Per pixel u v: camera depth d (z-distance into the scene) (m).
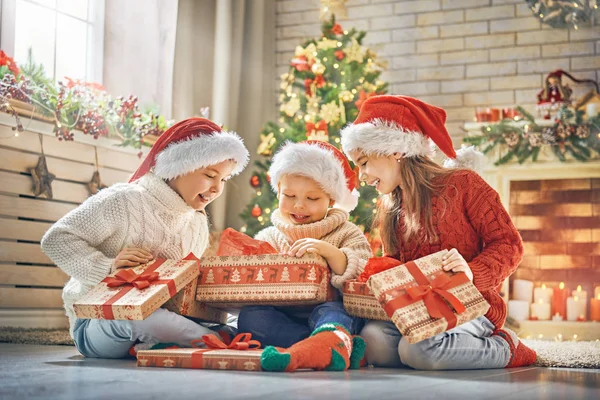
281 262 2.06
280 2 5.73
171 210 2.26
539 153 4.55
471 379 1.68
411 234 2.15
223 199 5.23
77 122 3.66
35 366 1.87
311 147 2.32
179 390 1.37
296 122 4.63
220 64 5.29
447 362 1.92
